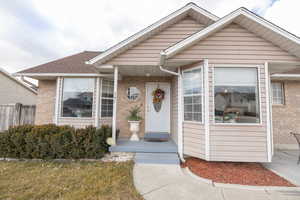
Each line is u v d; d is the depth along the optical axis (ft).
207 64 13.74
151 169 12.56
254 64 13.51
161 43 16.56
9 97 35.37
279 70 16.01
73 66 22.30
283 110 21.86
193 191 9.39
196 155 13.99
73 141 14.83
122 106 22.16
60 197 8.47
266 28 12.46
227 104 13.44
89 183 10.07
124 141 18.62
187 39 13.03
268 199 8.59
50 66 22.20
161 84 22.35
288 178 11.30
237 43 13.78
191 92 15.05
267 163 14.57
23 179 10.57
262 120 13.05
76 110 20.58
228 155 13.07
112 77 21.13
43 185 9.76
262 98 13.20
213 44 13.92
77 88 20.81
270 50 13.50
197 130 14.07
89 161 14.38
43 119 22.45
